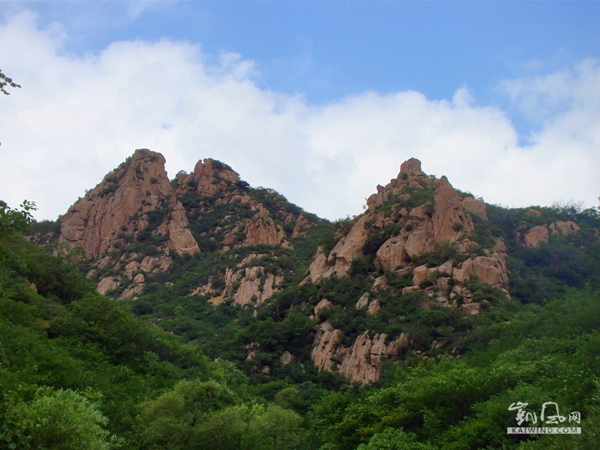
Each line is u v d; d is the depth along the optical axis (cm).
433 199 8181
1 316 4306
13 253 2017
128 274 11206
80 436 2814
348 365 6431
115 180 13662
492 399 3362
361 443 3628
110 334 5244
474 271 7081
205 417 4281
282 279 10294
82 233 12619
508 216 10300
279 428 4356
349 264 8094
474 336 5788
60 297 6006
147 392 4575
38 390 3094
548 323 4994
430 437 3369
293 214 14988
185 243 12262
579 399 3025
